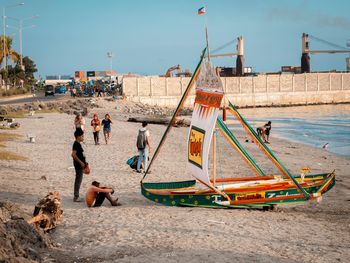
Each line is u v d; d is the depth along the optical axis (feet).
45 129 134.72
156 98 412.77
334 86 551.18
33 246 33.58
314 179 60.13
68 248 35.45
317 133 201.46
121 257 33.37
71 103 252.21
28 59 485.15
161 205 51.52
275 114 372.58
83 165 51.21
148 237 38.04
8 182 58.39
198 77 51.37
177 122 195.31
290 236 40.91
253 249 35.96
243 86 499.51
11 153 84.33
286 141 160.76
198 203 51.06
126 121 212.02
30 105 207.72
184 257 33.22
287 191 52.47
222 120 56.49
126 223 42.14
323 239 40.70
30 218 38.99
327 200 60.49
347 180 78.23
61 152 91.76
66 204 49.96
